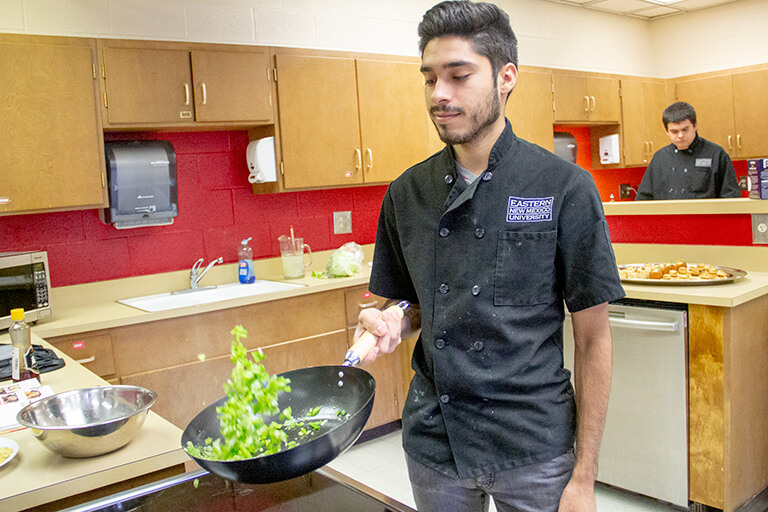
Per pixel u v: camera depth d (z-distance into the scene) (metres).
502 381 1.18
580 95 4.82
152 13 3.18
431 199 1.27
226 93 3.17
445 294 1.23
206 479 1.08
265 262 3.68
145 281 3.32
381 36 4.06
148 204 3.04
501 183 1.19
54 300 3.07
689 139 4.34
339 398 1.13
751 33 5.39
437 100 1.11
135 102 2.93
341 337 3.32
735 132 5.25
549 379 1.20
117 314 2.80
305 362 3.20
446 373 1.21
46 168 2.74
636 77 5.27
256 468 0.84
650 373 2.42
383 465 3.13
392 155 3.76
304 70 3.41
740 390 2.34
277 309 3.11
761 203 2.60
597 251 1.15
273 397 1.00
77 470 1.19
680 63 5.82
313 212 3.89
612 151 5.23
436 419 1.26
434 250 1.25
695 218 2.85
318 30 3.76
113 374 2.69
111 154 2.93
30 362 1.90
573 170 1.17
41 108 2.72
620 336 2.49
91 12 3.02
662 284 2.47
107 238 3.23
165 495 1.04
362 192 4.10
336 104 3.52
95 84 2.85
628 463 2.53
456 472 1.23
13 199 2.68
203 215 3.50
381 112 3.70
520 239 1.17
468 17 1.08
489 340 1.19
